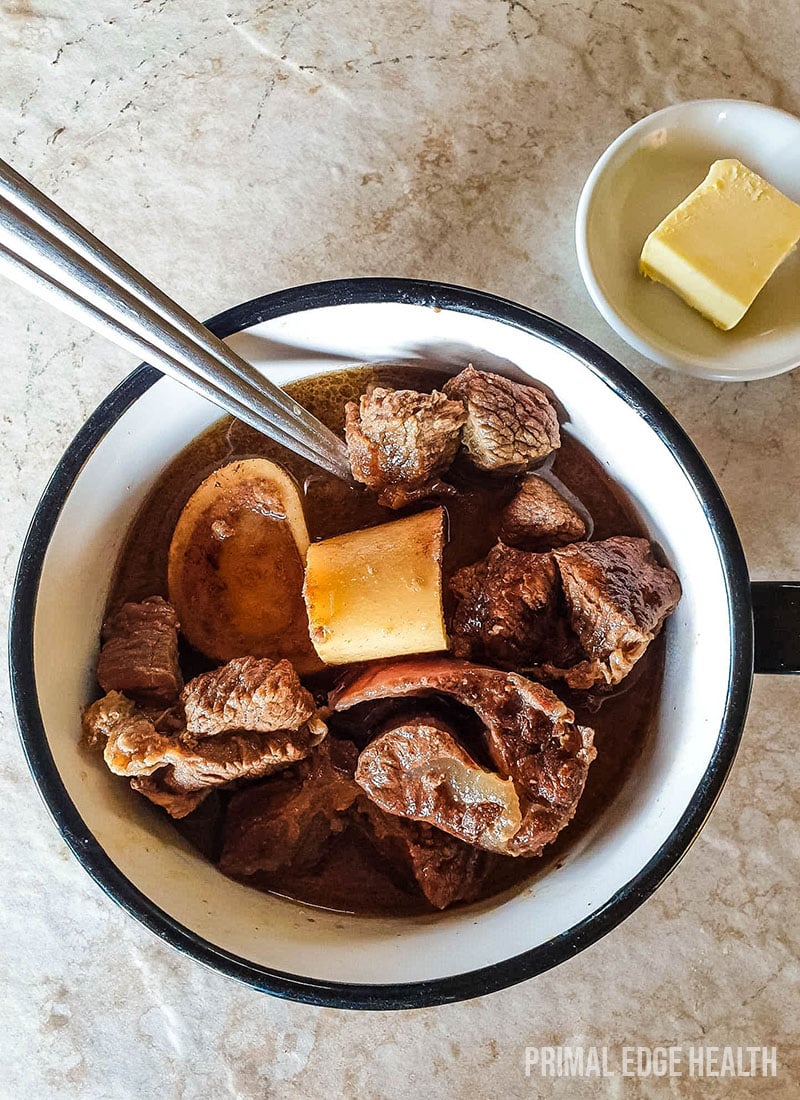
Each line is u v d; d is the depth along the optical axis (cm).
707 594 18
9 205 11
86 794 18
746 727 22
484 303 18
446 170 22
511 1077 22
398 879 20
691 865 22
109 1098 22
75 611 19
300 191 23
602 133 22
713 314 21
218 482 20
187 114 23
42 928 22
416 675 18
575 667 19
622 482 20
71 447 18
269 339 18
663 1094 22
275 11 23
